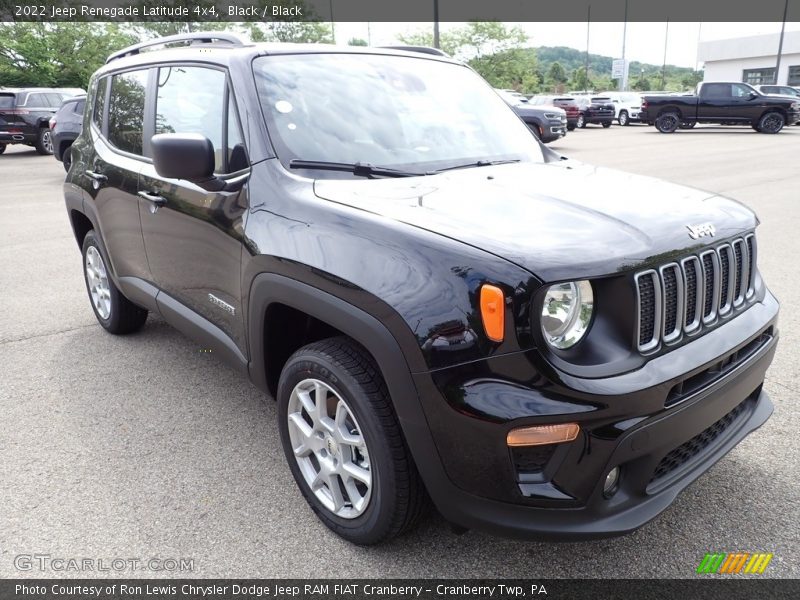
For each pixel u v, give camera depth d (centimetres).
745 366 230
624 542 246
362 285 209
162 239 332
